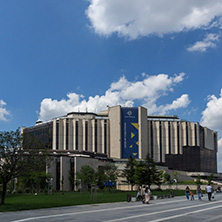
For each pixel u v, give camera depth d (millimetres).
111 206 30984
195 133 130000
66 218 20812
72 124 120938
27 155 33250
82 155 91750
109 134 124188
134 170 69125
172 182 98938
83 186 74062
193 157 127688
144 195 38594
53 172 77250
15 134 33312
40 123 134375
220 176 140625
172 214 23875
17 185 67625
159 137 129750
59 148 118000
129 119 123500
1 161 34188
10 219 20219
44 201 36875
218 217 22062
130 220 19953
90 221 19312
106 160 103125
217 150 152875
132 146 121375
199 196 40875
